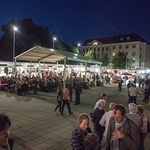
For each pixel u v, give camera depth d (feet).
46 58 66.13
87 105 41.04
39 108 35.42
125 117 10.06
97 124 16.74
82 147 9.33
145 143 20.01
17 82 54.54
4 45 141.90
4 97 46.62
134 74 114.32
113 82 115.34
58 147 18.10
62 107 31.35
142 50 229.25
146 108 40.32
